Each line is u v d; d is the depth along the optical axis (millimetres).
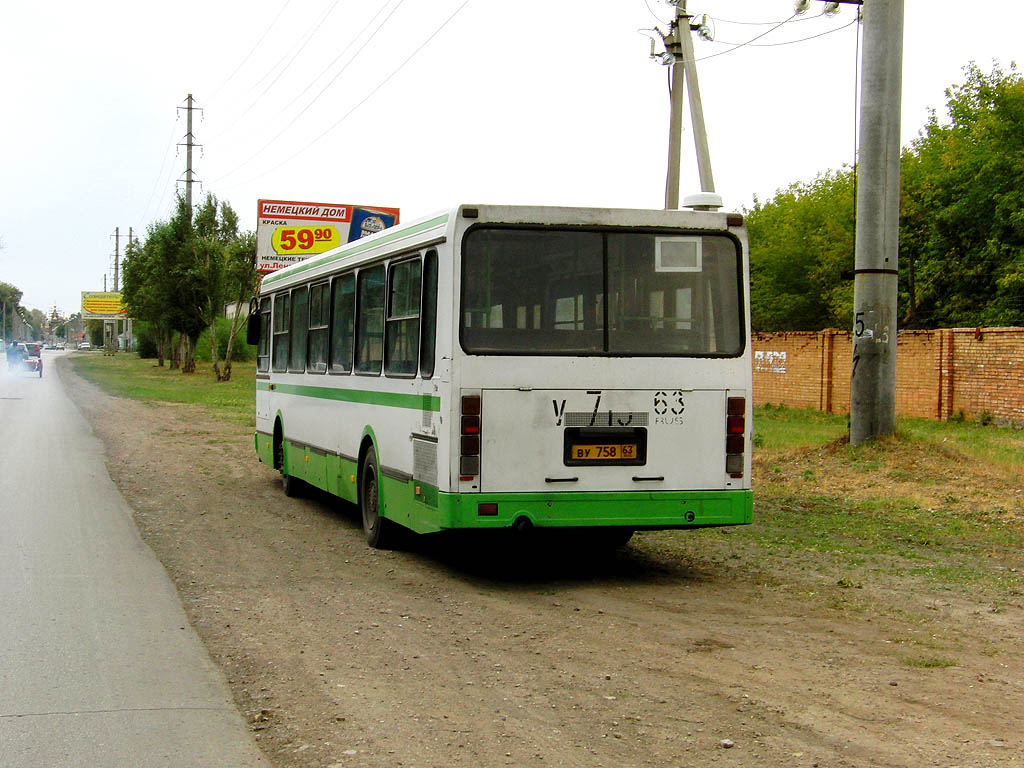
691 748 4922
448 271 8383
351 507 13703
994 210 33781
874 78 15180
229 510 13211
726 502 8773
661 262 8703
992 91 33938
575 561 9953
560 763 4746
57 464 17703
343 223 44250
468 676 6156
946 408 24625
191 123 59969
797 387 30828
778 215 51125
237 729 5289
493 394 8336
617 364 8562
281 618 7637
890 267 15617
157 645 6883
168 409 34031
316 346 12844
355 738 5117
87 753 4945
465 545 10891
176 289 60188
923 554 10086
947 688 5879
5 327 169000
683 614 7738
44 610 7789
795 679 6055
